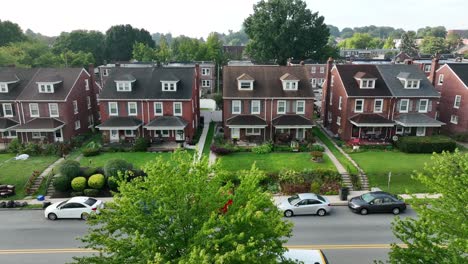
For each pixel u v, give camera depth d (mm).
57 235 20969
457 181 12445
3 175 29328
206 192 11500
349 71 39531
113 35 99062
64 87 39031
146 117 37719
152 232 10930
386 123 35969
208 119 48781
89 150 33531
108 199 26172
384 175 28766
